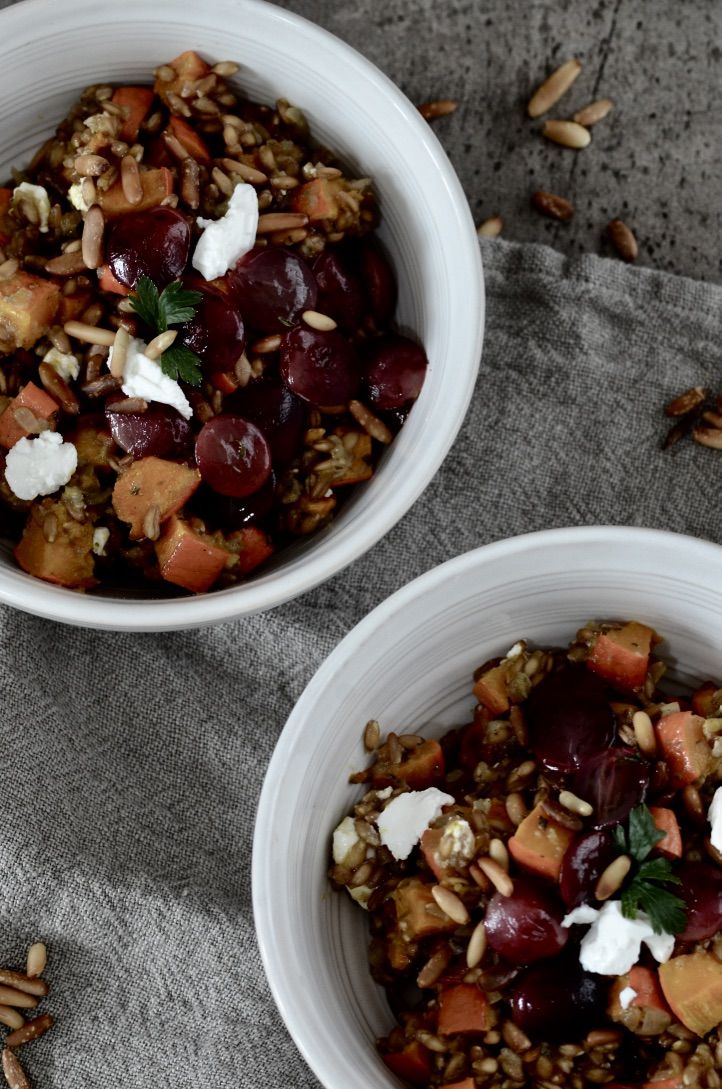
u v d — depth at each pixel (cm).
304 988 62
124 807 71
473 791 66
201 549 65
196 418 65
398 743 66
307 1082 70
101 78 67
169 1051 70
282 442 66
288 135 68
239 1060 70
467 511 73
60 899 70
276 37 66
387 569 73
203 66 67
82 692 72
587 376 73
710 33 76
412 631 65
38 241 66
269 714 72
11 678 70
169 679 72
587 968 62
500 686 66
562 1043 63
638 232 76
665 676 67
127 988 70
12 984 69
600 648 66
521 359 73
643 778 63
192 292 64
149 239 64
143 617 63
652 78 76
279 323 65
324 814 65
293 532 67
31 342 65
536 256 74
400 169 66
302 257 66
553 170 76
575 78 76
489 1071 63
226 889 71
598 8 76
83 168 65
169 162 66
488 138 76
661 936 62
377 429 66
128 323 65
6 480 65
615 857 63
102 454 65
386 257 69
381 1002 66
